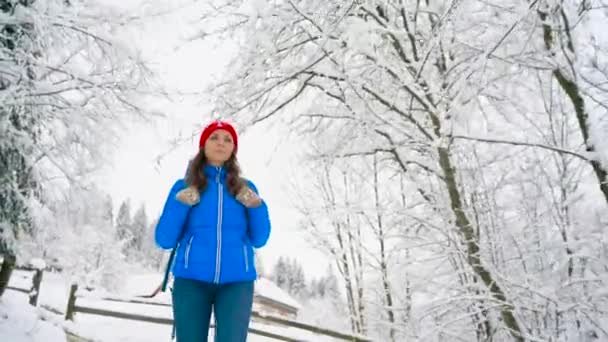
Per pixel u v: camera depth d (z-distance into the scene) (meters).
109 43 5.14
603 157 4.65
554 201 5.89
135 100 5.40
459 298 5.18
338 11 5.43
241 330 2.06
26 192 5.08
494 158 6.29
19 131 4.79
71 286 7.95
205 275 2.08
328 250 11.30
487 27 5.69
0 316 5.47
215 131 2.37
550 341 5.12
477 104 5.67
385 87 6.06
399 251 6.34
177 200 2.15
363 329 10.52
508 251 6.15
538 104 6.11
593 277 4.92
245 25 5.34
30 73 5.07
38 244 5.19
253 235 2.32
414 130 5.82
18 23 4.73
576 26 4.85
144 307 9.48
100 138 5.36
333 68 5.73
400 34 5.29
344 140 6.92
